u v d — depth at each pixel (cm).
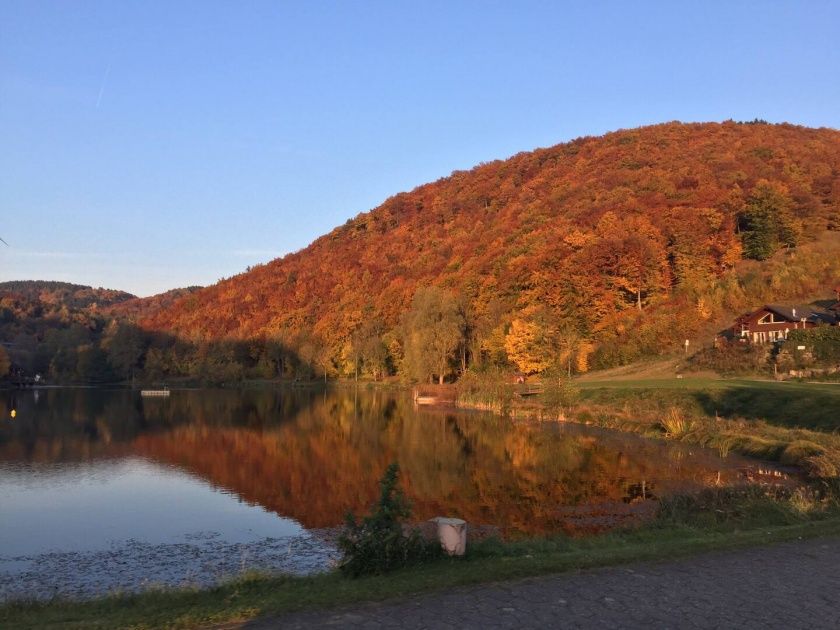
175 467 3309
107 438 4488
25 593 1508
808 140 13988
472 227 15075
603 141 17612
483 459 3306
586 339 7919
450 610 788
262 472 3130
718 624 743
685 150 14162
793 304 7388
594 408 4850
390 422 5228
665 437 3712
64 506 2458
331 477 2967
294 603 821
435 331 7962
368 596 841
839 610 792
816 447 2756
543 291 8494
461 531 1074
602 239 8775
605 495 2394
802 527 1260
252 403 7675
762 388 4275
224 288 17488
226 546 1906
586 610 787
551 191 14500
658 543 1170
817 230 9800
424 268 13388
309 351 11431
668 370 6500
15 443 4238
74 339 13288
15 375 11944
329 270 16288
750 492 1717
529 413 5238
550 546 1225
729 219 9462
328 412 6331
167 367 12850
